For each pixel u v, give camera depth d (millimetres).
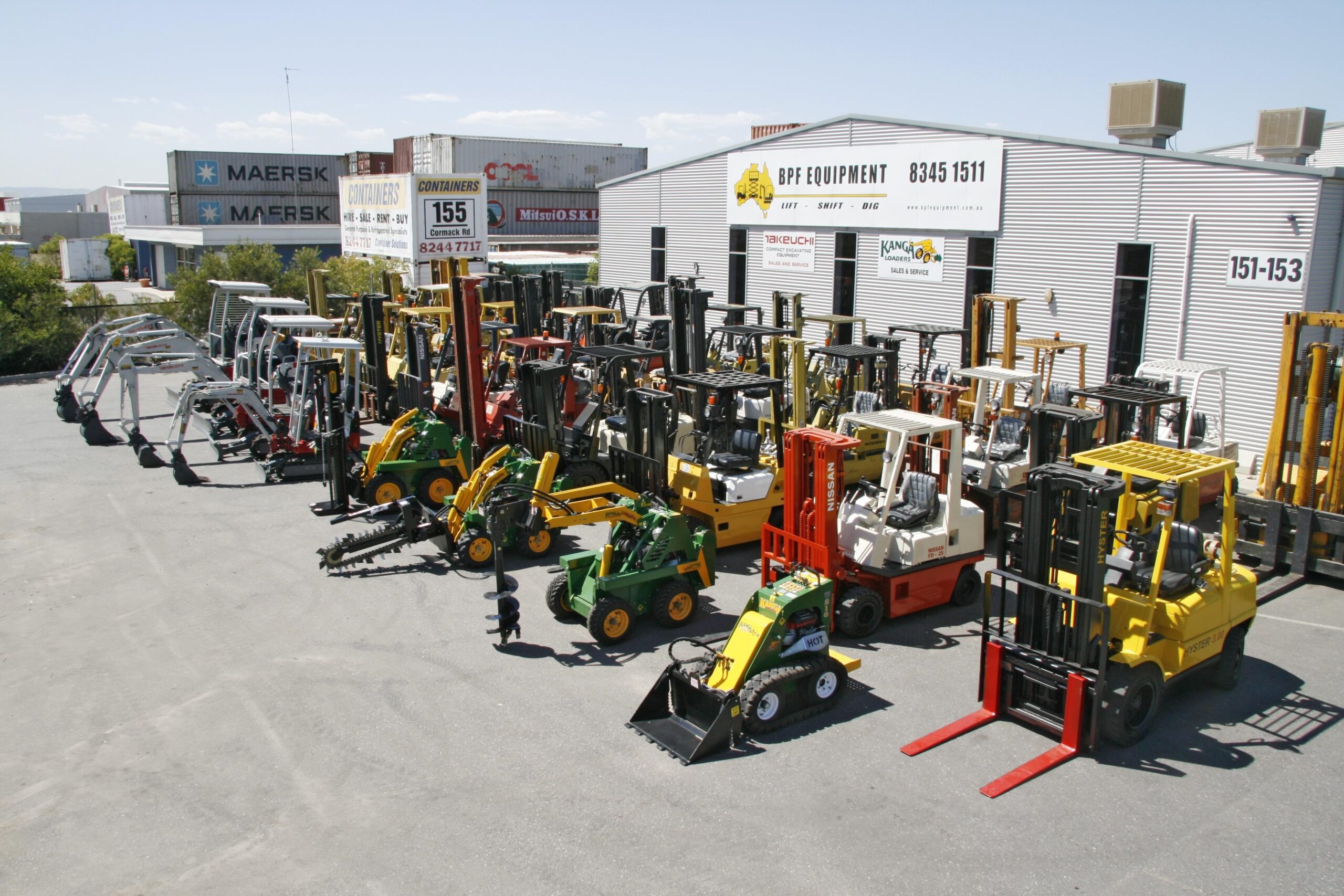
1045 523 8227
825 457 10172
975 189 23047
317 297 28078
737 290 30391
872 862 6797
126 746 8469
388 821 7344
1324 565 12242
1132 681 8141
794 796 7633
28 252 65500
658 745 8398
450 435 16219
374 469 15906
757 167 28875
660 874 6676
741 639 8805
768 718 8586
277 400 21047
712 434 13930
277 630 10961
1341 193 17578
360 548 12906
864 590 10570
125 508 15898
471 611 11578
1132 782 7828
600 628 10430
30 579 12578
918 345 24812
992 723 8797
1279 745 8414
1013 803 7516
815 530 10547
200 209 54312
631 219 34094
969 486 14422
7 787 7855
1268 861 6824
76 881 6699
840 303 27156
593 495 11219
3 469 18469
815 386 19828
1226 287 18750
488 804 7551
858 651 10406
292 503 16297
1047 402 16781
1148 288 19953
